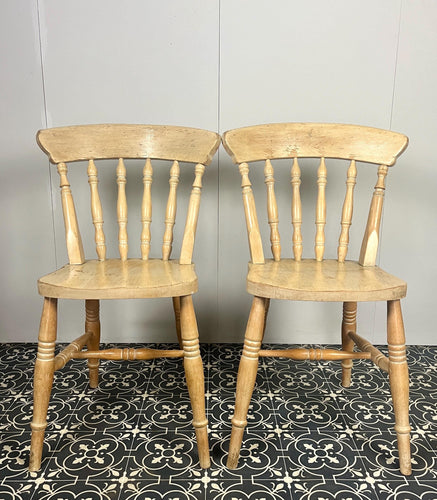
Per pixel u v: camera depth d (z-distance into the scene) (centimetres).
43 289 84
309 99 135
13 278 146
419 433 99
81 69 133
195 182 106
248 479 84
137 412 108
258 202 142
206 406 111
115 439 96
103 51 132
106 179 140
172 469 87
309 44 132
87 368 134
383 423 104
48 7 130
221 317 149
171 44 132
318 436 98
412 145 138
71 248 106
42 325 85
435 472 86
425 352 146
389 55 133
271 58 133
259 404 112
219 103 136
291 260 112
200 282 147
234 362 136
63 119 136
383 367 90
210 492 80
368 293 83
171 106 136
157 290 83
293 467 87
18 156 138
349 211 110
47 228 143
